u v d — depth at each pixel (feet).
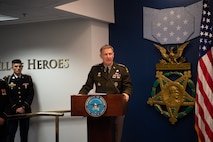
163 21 17.71
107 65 12.64
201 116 15.35
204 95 15.33
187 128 17.38
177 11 17.42
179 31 17.38
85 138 17.44
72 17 17.22
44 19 17.75
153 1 18.06
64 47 17.90
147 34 18.13
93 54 17.51
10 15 16.49
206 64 15.42
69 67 17.80
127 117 18.62
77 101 11.40
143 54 18.33
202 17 15.72
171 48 17.51
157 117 18.01
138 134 18.40
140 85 18.39
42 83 18.34
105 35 18.76
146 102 18.25
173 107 17.47
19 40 18.92
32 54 18.60
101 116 11.19
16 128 17.75
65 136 17.85
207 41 15.56
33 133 18.48
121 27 18.84
